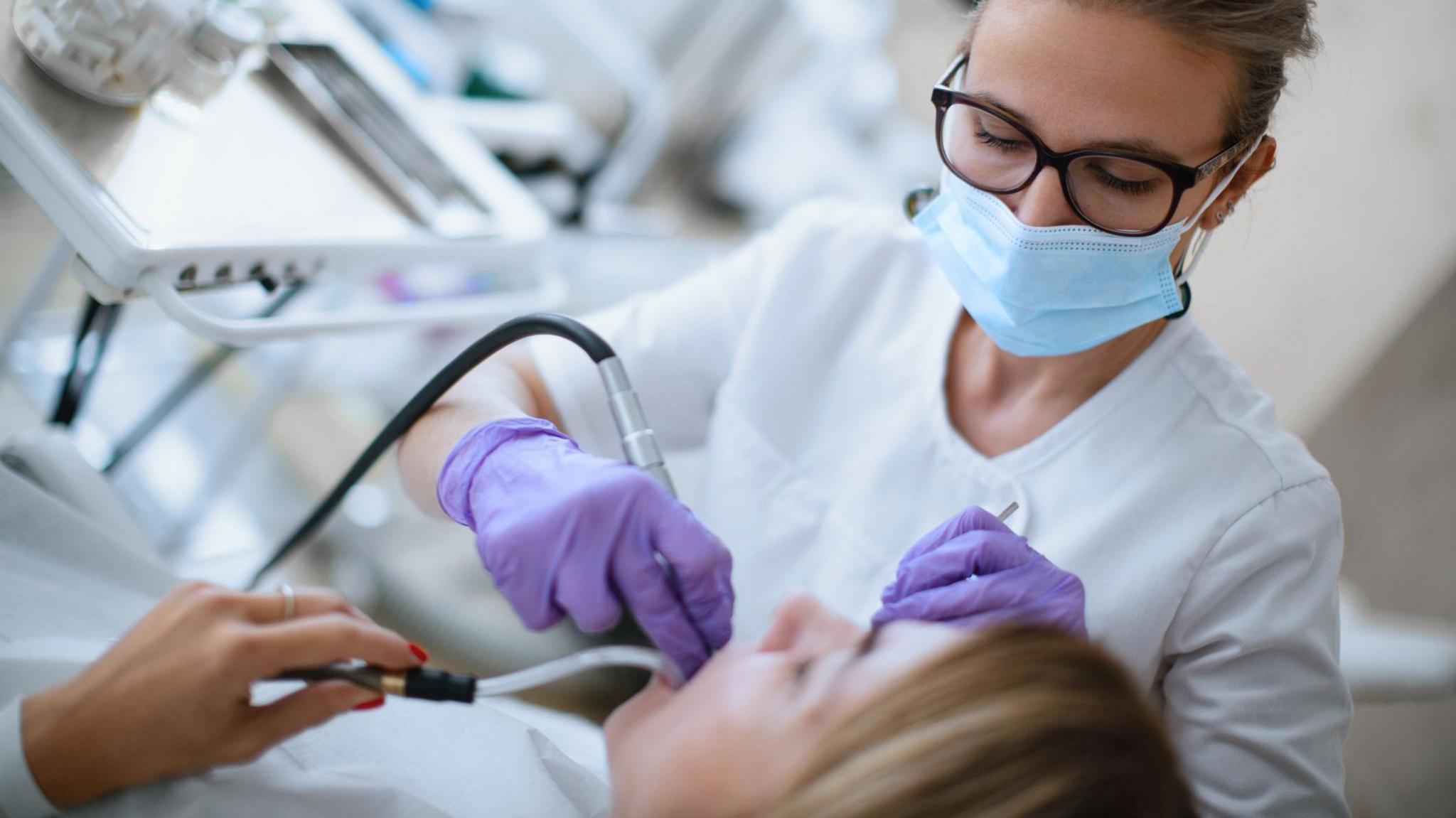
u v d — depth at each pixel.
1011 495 1.00
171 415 1.66
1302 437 2.66
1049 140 0.83
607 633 1.70
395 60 1.64
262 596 0.65
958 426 1.06
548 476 0.77
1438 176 2.40
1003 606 0.76
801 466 1.10
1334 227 2.49
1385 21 2.33
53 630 0.80
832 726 0.61
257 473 1.82
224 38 1.00
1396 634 1.74
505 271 1.70
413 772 0.83
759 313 1.13
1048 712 0.58
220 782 0.71
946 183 0.96
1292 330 2.58
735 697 0.65
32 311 1.35
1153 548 0.93
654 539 0.73
